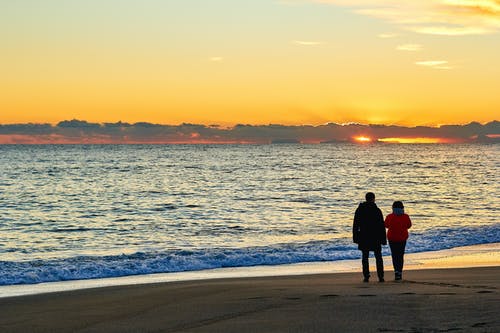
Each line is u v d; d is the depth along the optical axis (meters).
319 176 95.81
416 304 11.91
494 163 152.25
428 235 30.36
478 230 31.80
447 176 95.88
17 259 25.56
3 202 55.91
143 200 57.50
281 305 12.44
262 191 67.06
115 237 33.31
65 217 43.91
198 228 36.78
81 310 13.02
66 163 146.50
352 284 15.79
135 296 14.75
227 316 11.60
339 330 9.95
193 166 132.62
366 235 16.30
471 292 13.52
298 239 31.34
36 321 11.91
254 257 23.77
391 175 98.62
